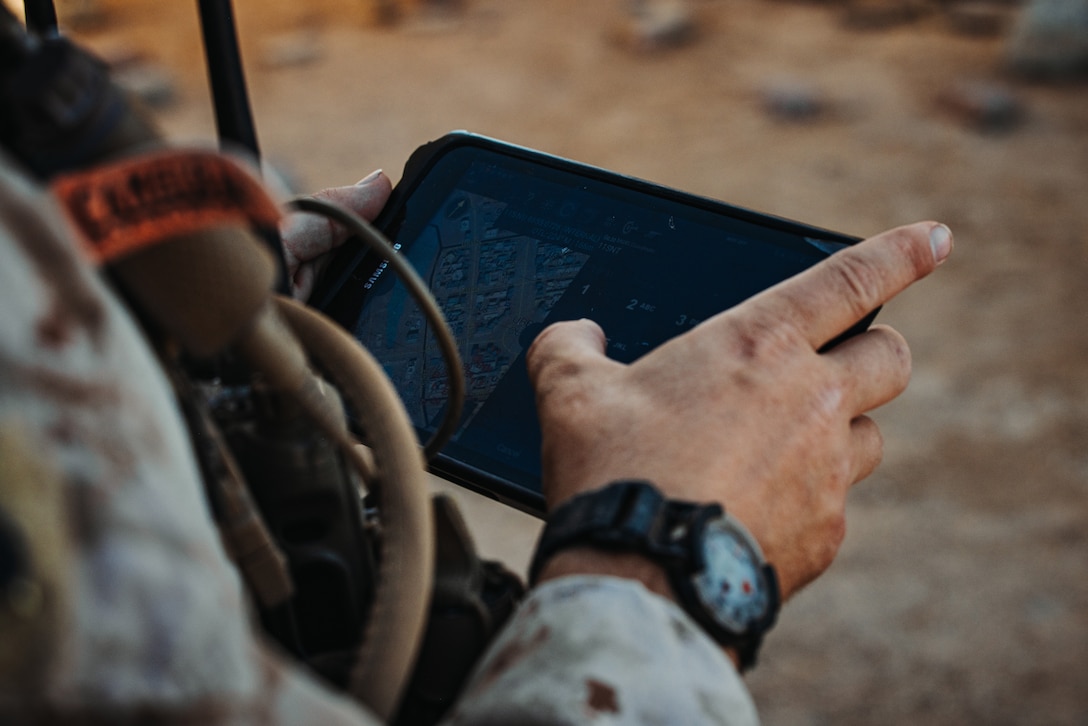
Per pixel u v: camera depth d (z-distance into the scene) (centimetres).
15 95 40
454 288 101
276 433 65
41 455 29
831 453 64
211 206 41
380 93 1038
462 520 72
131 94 45
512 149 105
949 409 646
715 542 56
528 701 47
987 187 848
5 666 27
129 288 45
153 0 1170
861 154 895
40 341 30
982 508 580
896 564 550
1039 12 956
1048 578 539
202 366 65
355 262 103
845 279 68
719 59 1045
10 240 31
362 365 60
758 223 98
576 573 55
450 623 68
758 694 488
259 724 33
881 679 491
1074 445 619
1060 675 489
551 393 66
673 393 63
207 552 33
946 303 733
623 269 98
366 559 70
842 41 1057
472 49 1103
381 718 52
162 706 30
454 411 71
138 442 32
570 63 1064
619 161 916
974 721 470
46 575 28
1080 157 873
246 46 1140
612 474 59
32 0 82
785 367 64
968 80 973
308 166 939
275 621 66
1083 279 750
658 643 50
